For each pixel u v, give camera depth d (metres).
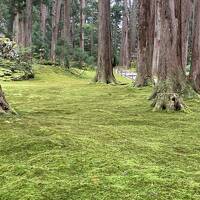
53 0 43.72
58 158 4.72
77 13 57.97
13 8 41.28
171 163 4.81
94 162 4.60
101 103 11.98
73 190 3.77
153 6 19.84
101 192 3.71
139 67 19.17
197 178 4.18
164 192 3.72
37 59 37.06
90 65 44.12
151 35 19.42
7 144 5.39
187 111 9.85
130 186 3.87
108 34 22.75
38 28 47.81
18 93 16.05
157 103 10.12
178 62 12.95
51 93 16.08
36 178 4.11
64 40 40.44
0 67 27.41
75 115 9.00
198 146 5.87
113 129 6.93
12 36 48.25
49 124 6.98
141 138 6.35
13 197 3.65
